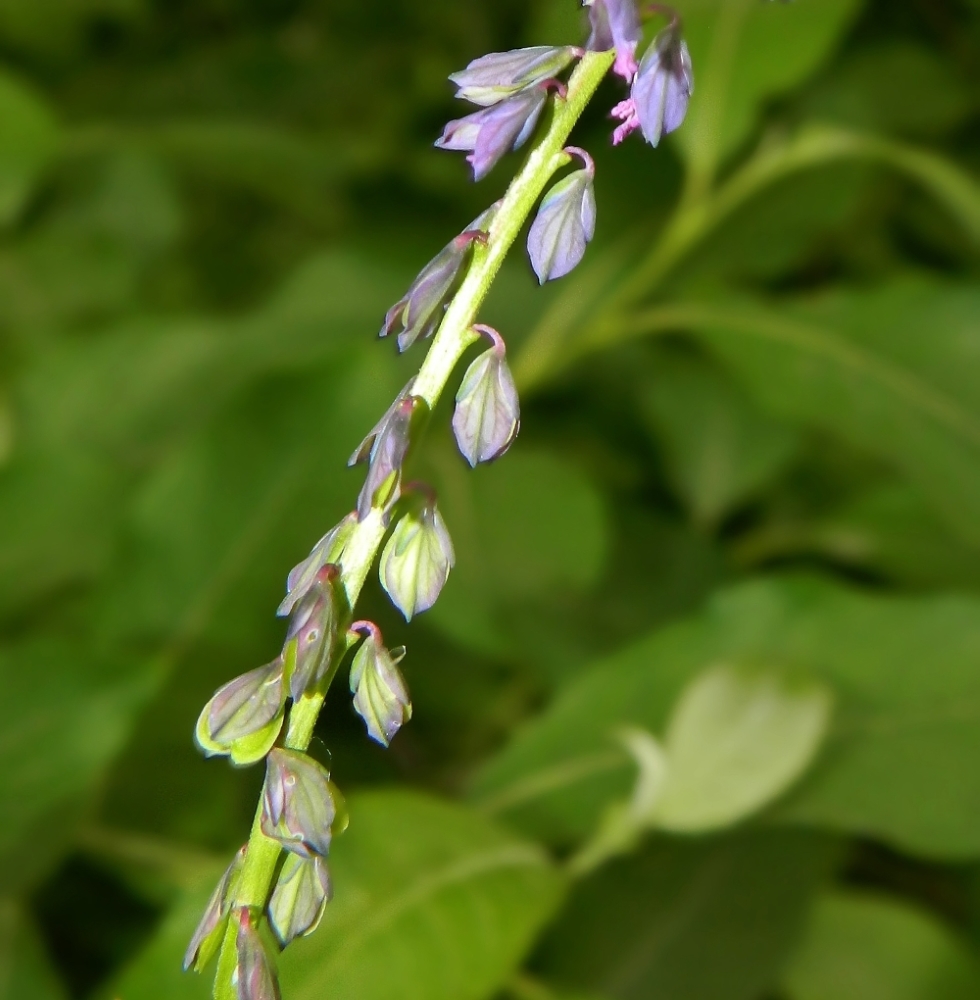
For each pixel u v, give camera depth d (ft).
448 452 1.61
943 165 1.60
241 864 0.69
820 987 1.33
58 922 1.46
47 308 1.98
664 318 1.60
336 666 0.68
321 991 0.97
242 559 1.38
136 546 1.37
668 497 1.97
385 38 2.29
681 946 1.29
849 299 1.58
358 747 1.55
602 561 1.55
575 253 0.67
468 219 2.10
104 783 1.32
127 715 1.18
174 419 1.66
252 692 0.68
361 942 0.99
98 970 1.45
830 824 1.20
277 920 0.68
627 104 0.66
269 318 1.71
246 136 1.94
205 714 0.67
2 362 1.94
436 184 2.13
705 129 1.57
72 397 1.67
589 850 1.11
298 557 1.38
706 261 1.83
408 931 1.00
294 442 1.39
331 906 1.01
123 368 1.68
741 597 1.33
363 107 2.25
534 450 1.88
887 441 1.53
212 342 1.69
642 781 1.11
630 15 0.64
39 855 1.12
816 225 1.83
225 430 1.39
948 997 1.31
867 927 1.35
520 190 0.67
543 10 1.44
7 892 1.11
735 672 1.11
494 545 1.55
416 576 0.68
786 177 1.82
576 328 1.82
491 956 1.01
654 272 1.61
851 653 1.30
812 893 1.32
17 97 1.76
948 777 1.22
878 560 1.80
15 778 1.15
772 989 1.35
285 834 0.67
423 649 1.65
